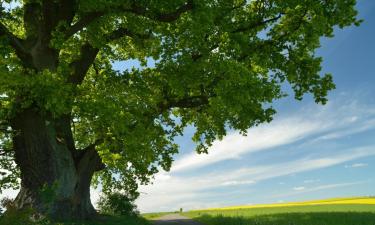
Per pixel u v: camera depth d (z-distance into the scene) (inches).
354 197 2893.7
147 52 909.2
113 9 818.2
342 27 879.1
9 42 743.1
